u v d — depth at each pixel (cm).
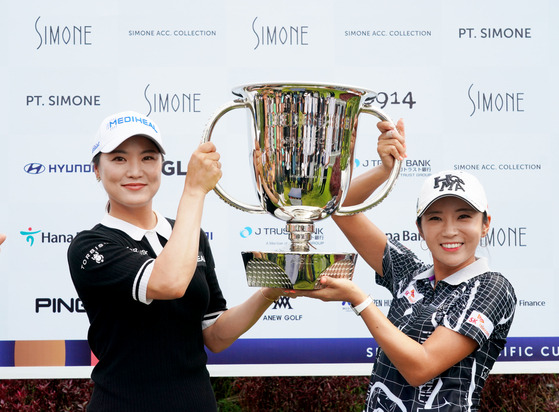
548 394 370
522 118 329
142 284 171
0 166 321
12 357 320
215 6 324
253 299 202
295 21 326
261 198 178
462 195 181
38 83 321
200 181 175
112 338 184
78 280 183
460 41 328
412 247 328
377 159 329
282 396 370
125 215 191
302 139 168
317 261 165
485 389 370
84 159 324
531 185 328
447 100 328
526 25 329
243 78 325
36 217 322
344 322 328
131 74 324
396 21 327
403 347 171
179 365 186
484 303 179
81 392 365
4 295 320
